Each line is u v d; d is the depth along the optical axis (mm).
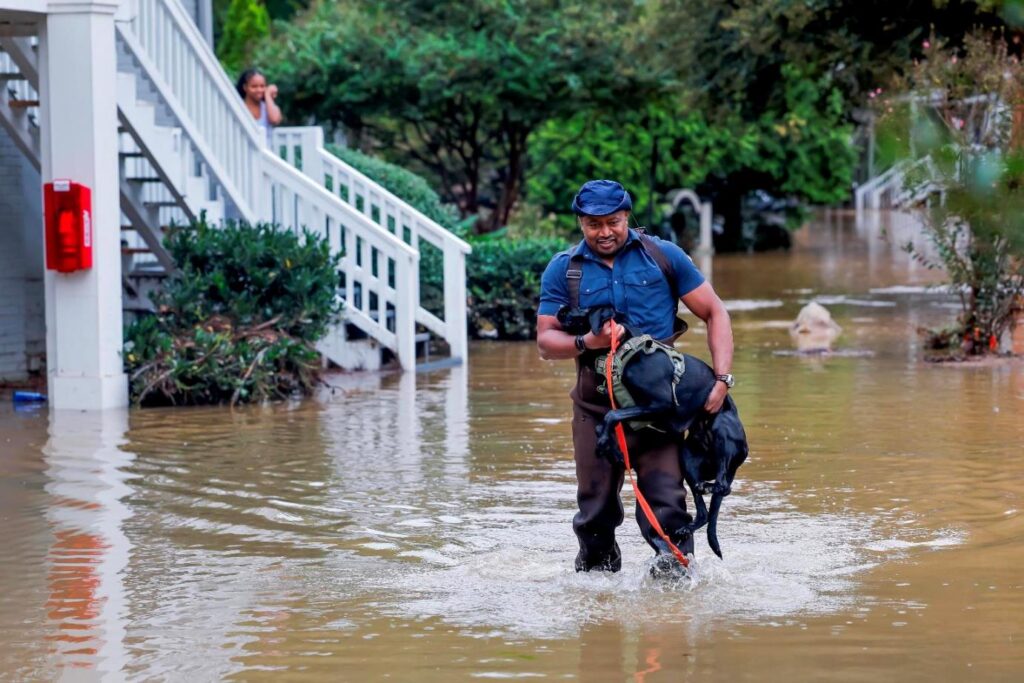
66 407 15109
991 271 18516
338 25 29391
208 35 23297
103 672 6703
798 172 48312
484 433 13406
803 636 7094
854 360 18781
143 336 15570
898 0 24281
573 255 8047
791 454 12039
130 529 9586
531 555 8812
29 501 10477
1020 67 17500
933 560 8570
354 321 18719
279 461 12016
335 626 7375
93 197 14844
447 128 31344
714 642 7016
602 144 41062
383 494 10656
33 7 14422
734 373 17531
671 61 28609
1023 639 7016
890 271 37500
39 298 17938
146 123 16828
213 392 15539
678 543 7977
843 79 26984
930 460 11688
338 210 18594
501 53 28656
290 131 20359
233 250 16656
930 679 6449
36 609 7734
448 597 7895
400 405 15344
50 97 14766
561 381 17312
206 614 7617
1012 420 13617
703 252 47562
